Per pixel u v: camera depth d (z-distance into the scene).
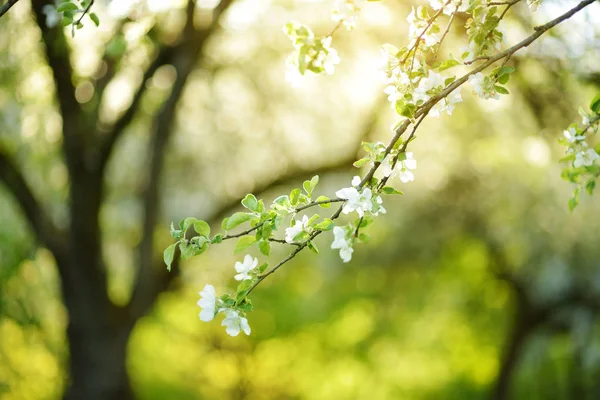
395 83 1.93
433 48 2.02
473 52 1.98
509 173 8.77
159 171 6.64
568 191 8.48
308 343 14.64
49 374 8.70
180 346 13.78
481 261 11.95
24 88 5.95
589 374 10.89
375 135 7.02
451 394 15.16
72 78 5.46
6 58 5.48
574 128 2.38
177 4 4.50
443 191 9.60
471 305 13.00
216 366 13.81
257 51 7.13
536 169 8.41
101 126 6.29
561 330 11.09
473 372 14.97
